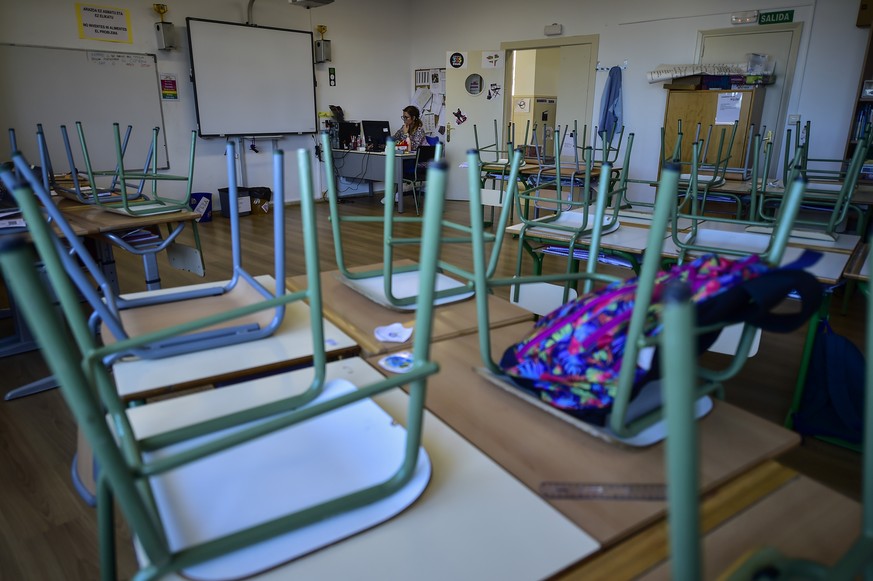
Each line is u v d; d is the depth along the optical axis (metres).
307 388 0.91
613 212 2.71
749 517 0.65
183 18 6.52
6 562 1.57
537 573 0.56
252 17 7.03
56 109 5.82
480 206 0.88
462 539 0.60
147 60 6.33
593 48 6.99
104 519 0.66
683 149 6.12
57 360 0.40
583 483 0.70
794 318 0.68
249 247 5.30
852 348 2.14
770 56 5.84
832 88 5.59
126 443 0.66
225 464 0.69
